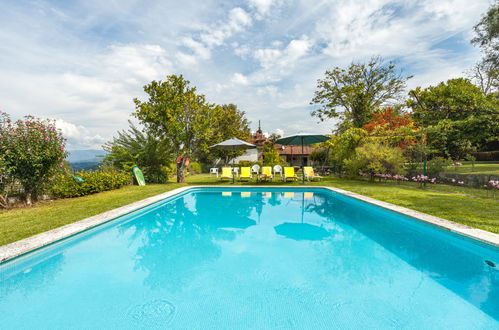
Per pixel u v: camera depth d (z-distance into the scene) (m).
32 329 2.43
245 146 16.25
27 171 7.67
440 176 11.77
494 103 11.48
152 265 3.88
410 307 2.71
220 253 4.38
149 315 2.62
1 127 7.22
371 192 9.53
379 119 19.77
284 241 4.99
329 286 3.18
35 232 4.71
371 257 4.11
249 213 7.57
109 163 14.95
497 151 17.36
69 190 9.38
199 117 14.91
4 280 3.44
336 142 18.11
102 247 4.71
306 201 9.45
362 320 2.50
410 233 5.40
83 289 3.17
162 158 16.06
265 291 3.08
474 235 4.23
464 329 2.35
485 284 3.19
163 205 8.84
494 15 14.27
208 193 11.53
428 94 18.97
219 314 2.63
